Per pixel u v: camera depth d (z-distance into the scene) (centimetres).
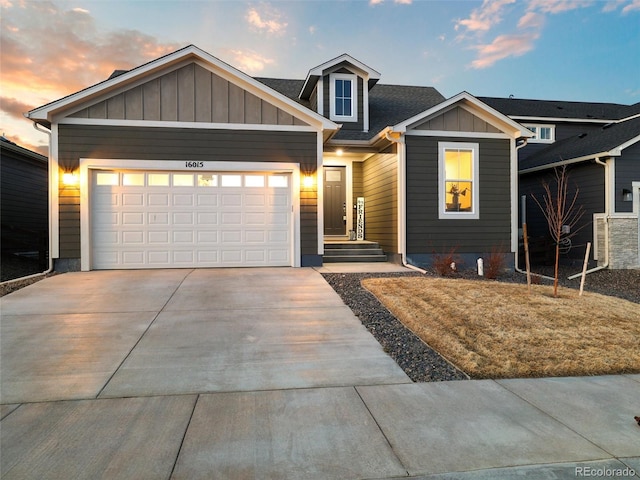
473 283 802
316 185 1005
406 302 637
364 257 1129
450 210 1098
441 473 240
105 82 905
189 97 958
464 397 349
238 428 290
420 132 1072
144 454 254
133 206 944
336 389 362
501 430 292
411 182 1068
